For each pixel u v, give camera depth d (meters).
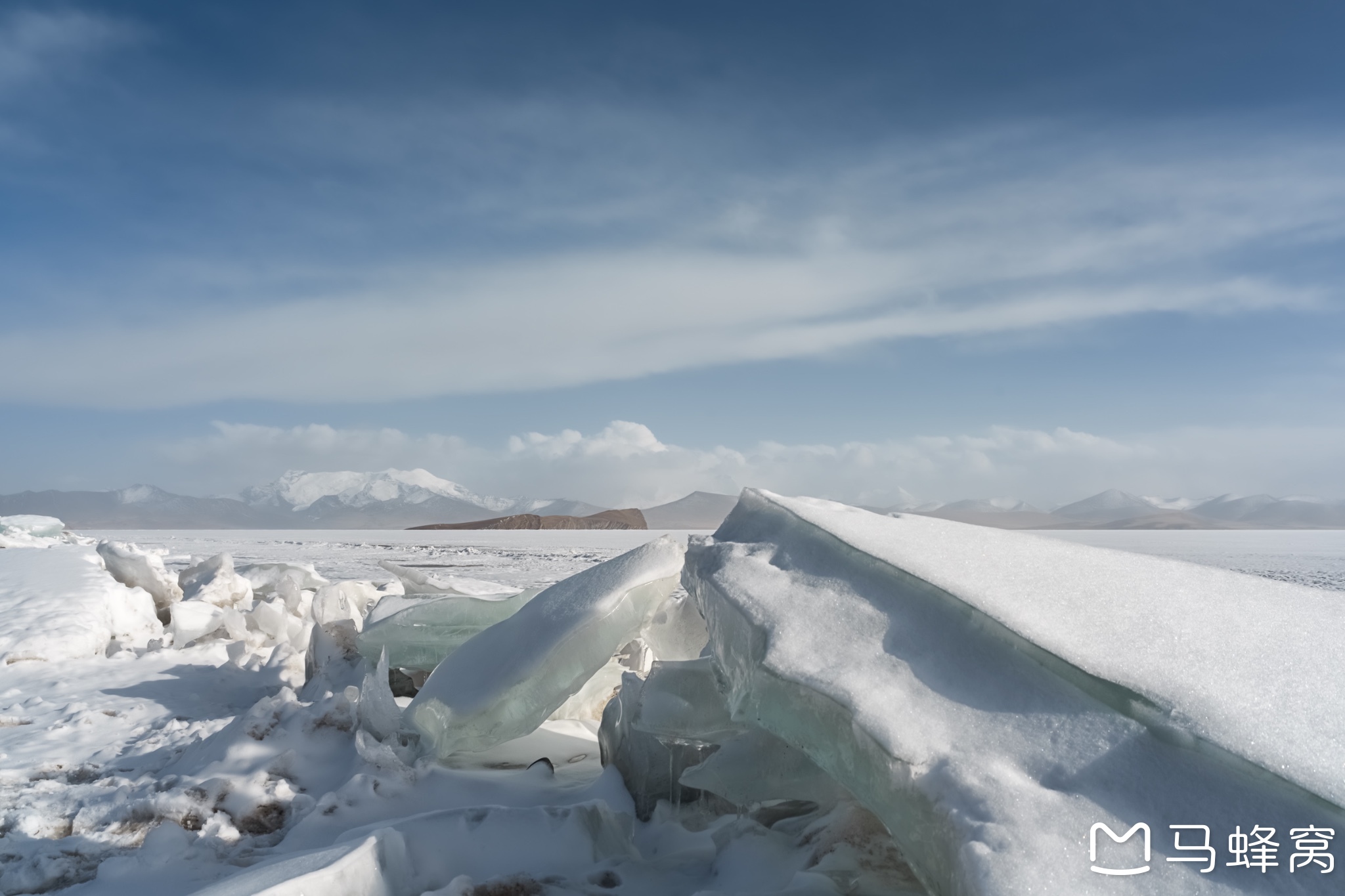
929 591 2.60
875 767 2.22
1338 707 2.17
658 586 3.75
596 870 2.86
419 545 70.25
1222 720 2.02
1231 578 3.22
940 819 1.99
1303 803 1.85
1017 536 3.42
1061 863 1.77
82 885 2.89
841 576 2.83
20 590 10.34
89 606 9.84
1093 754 2.04
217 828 3.29
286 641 8.91
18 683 7.43
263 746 3.91
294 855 2.67
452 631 5.54
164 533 154.25
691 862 3.04
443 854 2.82
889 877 2.55
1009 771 2.02
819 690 2.34
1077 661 2.20
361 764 3.63
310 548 59.34
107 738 5.50
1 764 4.87
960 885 1.84
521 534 123.94
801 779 3.06
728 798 3.16
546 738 4.48
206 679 7.52
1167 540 96.44
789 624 2.64
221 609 9.87
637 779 3.56
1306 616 2.86
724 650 2.97
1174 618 2.60
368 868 2.45
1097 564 3.07
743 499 3.63
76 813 3.76
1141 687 2.11
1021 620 2.39
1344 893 1.66
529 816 3.06
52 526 25.33
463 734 3.66
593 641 3.57
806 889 2.49
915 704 2.26
